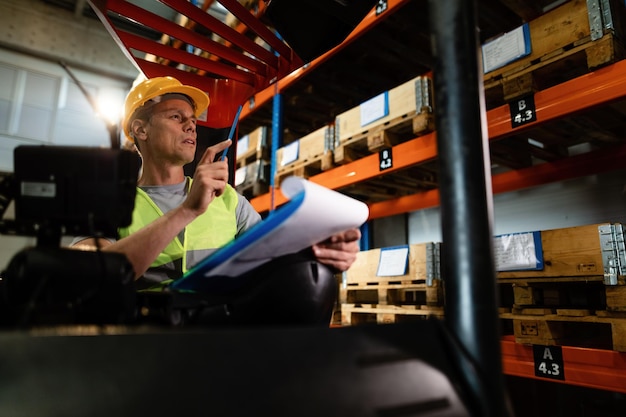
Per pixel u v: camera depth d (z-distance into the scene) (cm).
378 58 349
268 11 136
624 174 301
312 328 49
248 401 41
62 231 62
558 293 265
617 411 265
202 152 200
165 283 141
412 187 356
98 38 697
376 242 463
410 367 52
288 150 349
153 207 161
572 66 208
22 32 640
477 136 59
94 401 37
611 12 185
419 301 362
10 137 650
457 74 61
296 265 76
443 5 63
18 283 51
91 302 56
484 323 55
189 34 161
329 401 45
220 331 44
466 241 57
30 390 37
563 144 299
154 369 40
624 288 189
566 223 329
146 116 172
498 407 53
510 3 234
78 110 700
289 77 348
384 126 270
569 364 201
